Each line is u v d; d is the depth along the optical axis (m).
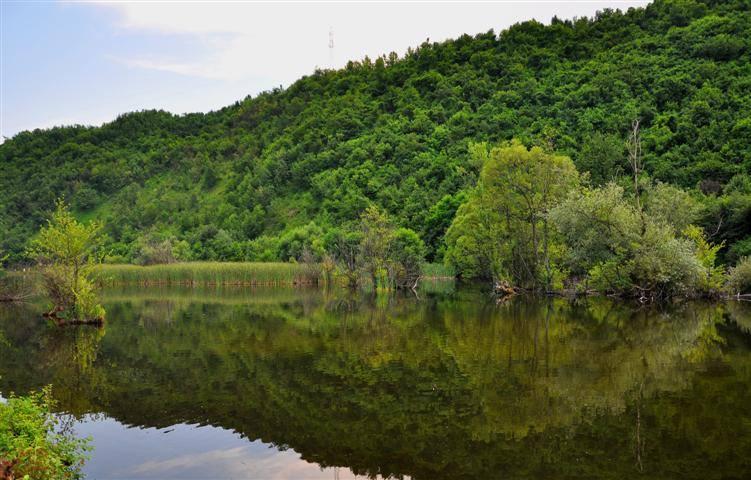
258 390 15.28
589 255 37.78
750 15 84.88
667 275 35.28
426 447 11.02
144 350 21.38
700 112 65.25
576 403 13.69
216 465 10.25
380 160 93.44
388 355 19.88
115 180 122.62
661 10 103.69
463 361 18.70
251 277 62.97
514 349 20.75
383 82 124.06
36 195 114.94
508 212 44.62
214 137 142.88
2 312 36.09
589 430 11.77
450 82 109.44
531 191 43.19
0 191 119.19
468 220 48.69
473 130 89.81
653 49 89.75
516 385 15.41
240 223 95.69
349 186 89.50
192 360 19.39
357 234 65.12
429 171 86.06
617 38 100.94
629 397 14.12
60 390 15.55
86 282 30.45
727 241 45.56
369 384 15.77
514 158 42.44
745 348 20.44
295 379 16.45
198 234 90.94
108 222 106.44
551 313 31.77
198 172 122.56
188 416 13.17
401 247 58.31
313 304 39.62
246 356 19.98
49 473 7.76
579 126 75.50
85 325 28.81
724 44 78.25
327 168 100.44
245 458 10.58
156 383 16.17
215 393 15.07
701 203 45.16
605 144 64.12
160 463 10.37
